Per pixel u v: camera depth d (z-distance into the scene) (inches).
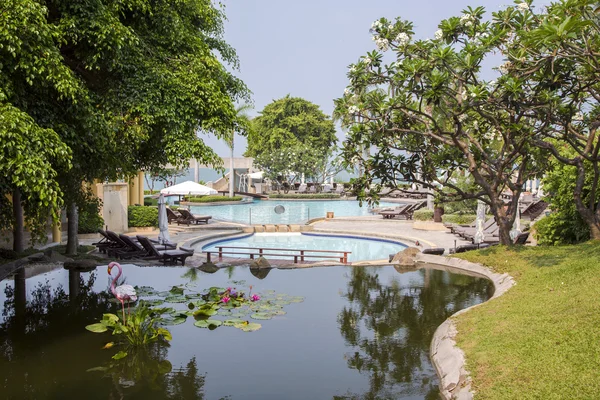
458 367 217.0
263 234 854.5
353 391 212.2
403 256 498.9
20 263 470.3
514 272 379.9
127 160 385.7
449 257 485.4
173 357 249.9
